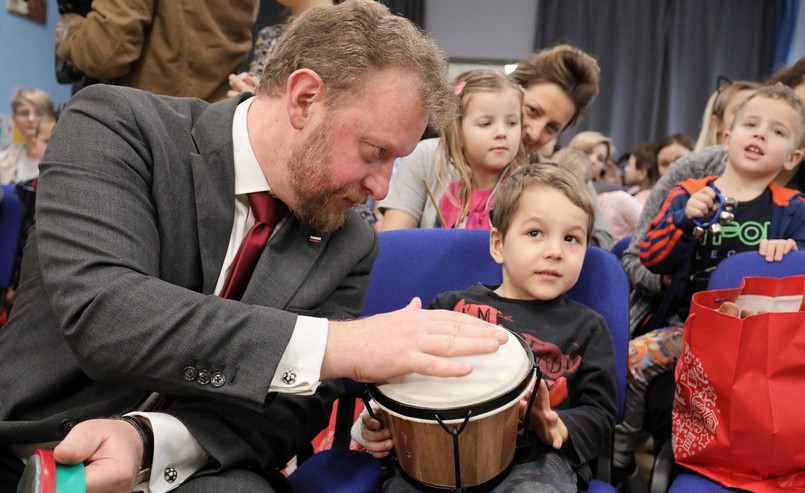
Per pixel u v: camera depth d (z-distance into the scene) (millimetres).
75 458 593
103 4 1486
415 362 699
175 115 837
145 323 659
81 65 1552
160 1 1522
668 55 5309
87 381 792
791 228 1463
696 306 970
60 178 723
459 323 773
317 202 800
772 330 907
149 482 697
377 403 768
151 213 772
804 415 916
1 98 3520
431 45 783
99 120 765
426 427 734
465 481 774
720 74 5301
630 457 1495
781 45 5176
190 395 749
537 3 5363
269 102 824
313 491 919
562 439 913
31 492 538
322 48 746
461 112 1615
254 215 847
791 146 1479
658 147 3717
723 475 995
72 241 690
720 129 2094
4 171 3260
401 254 1243
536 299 1146
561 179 1149
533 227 1125
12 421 754
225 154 814
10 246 2100
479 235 1259
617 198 3174
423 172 1740
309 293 850
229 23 1585
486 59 5477
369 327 736
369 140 749
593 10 5289
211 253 805
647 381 1414
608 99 5352
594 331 1094
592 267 1179
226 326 674
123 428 671
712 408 970
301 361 694
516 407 770
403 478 850
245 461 773
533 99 1804
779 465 939
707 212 1434
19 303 834
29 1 3678
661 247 1492
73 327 669
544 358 1065
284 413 849
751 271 1235
